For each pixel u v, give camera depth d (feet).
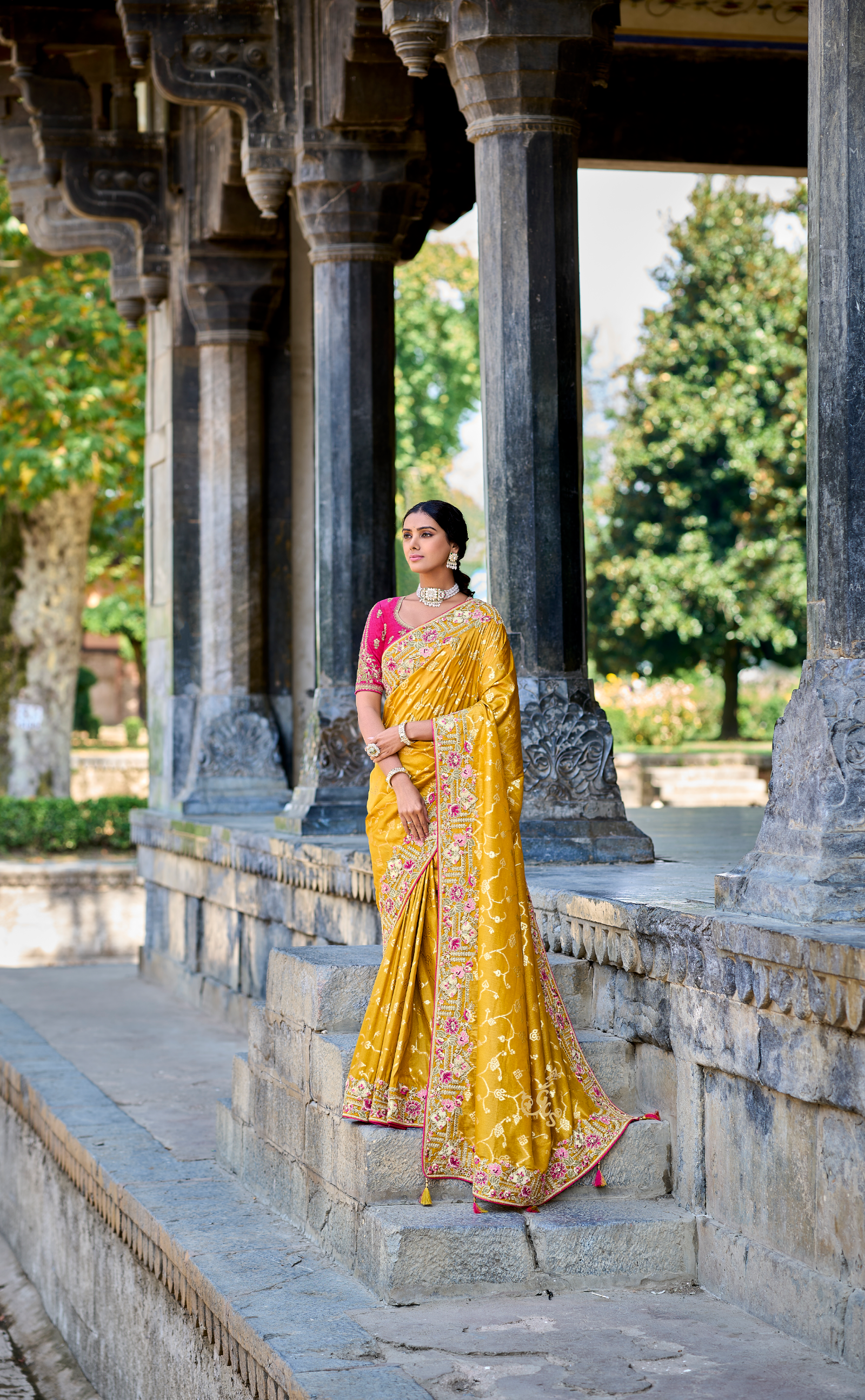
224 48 23.94
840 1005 10.49
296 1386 10.30
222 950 27.40
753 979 11.63
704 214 77.66
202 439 31.04
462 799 12.94
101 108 31.58
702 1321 11.71
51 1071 22.63
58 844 50.42
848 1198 10.78
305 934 22.67
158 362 33.30
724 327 75.97
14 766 52.80
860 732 11.69
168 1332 14.37
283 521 31.12
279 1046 15.14
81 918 44.68
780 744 12.25
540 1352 10.97
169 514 31.83
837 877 11.48
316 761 23.77
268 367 31.14
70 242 34.40
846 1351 10.73
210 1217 14.80
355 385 24.31
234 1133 16.53
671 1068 13.34
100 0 30.53
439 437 84.28
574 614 18.90
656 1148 13.24
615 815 18.72
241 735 30.27
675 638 82.84
